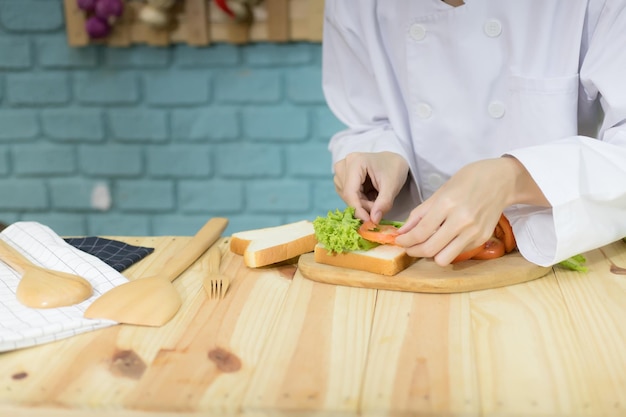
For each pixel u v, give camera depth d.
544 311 1.07
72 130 2.53
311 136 2.49
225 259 1.26
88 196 2.60
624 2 1.20
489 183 1.10
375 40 1.48
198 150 2.53
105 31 2.35
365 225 1.19
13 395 0.90
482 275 1.13
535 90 1.30
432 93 1.41
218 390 0.91
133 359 0.97
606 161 1.13
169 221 2.61
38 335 0.99
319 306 1.09
